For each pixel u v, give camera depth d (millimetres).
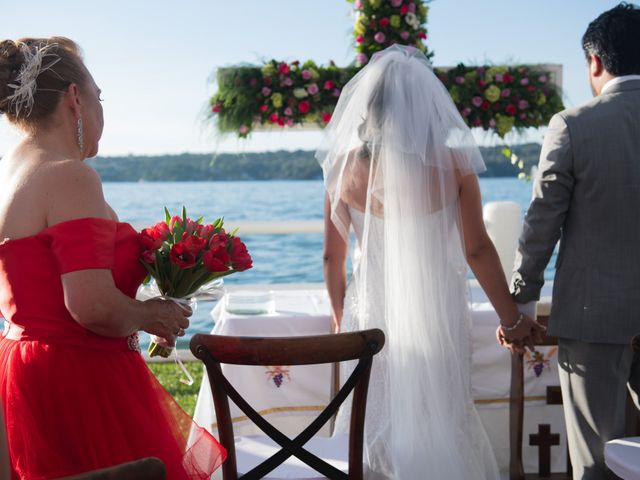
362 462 2043
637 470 1889
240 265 1850
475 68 3783
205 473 1814
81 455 1663
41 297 1637
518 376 2754
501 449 3049
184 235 1790
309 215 30703
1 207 1650
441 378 2205
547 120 3795
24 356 1645
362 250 2246
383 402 2240
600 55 2246
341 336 1910
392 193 2162
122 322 1644
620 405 2248
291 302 3209
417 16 3750
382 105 2172
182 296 1833
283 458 2006
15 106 1682
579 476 2322
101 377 1681
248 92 3668
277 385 2926
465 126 2205
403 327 2193
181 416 1851
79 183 1624
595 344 2238
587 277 2234
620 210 2182
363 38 3703
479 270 2377
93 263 1582
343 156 2271
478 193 2264
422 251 2178
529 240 2297
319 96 3703
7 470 1085
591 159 2184
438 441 2193
